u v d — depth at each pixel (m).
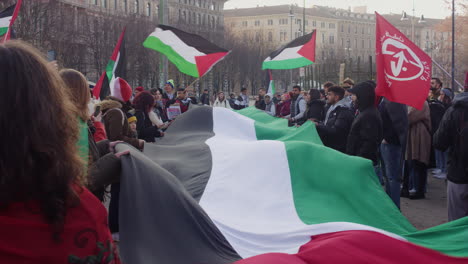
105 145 4.40
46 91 1.45
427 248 4.27
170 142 7.68
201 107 8.32
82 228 1.48
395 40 6.39
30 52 1.47
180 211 3.91
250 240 4.50
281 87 79.44
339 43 152.12
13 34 8.88
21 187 1.39
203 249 3.89
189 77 53.41
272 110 17.59
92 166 3.65
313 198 5.56
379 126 6.32
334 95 7.75
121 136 5.47
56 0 37.19
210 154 6.41
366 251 4.07
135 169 3.88
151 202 3.82
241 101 25.36
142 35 49.53
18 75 1.40
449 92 12.12
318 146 5.99
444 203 8.26
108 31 47.50
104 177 3.79
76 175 1.49
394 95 6.39
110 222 5.52
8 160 1.37
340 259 3.97
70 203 1.47
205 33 76.50
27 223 1.39
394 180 6.95
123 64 8.45
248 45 82.62
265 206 5.38
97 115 5.15
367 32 159.00
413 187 9.15
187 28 85.38
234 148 6.37
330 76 25.12
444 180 10.58
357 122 6.38
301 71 27.64
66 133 1.49
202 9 106.56
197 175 5.94
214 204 5.36
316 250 4.03
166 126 8.47
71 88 3.60
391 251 4.14
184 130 7.96
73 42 40.28
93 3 73.88
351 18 155.38
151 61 49.72
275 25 141.00
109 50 47.00
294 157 5.91
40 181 1.40
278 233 4.60
